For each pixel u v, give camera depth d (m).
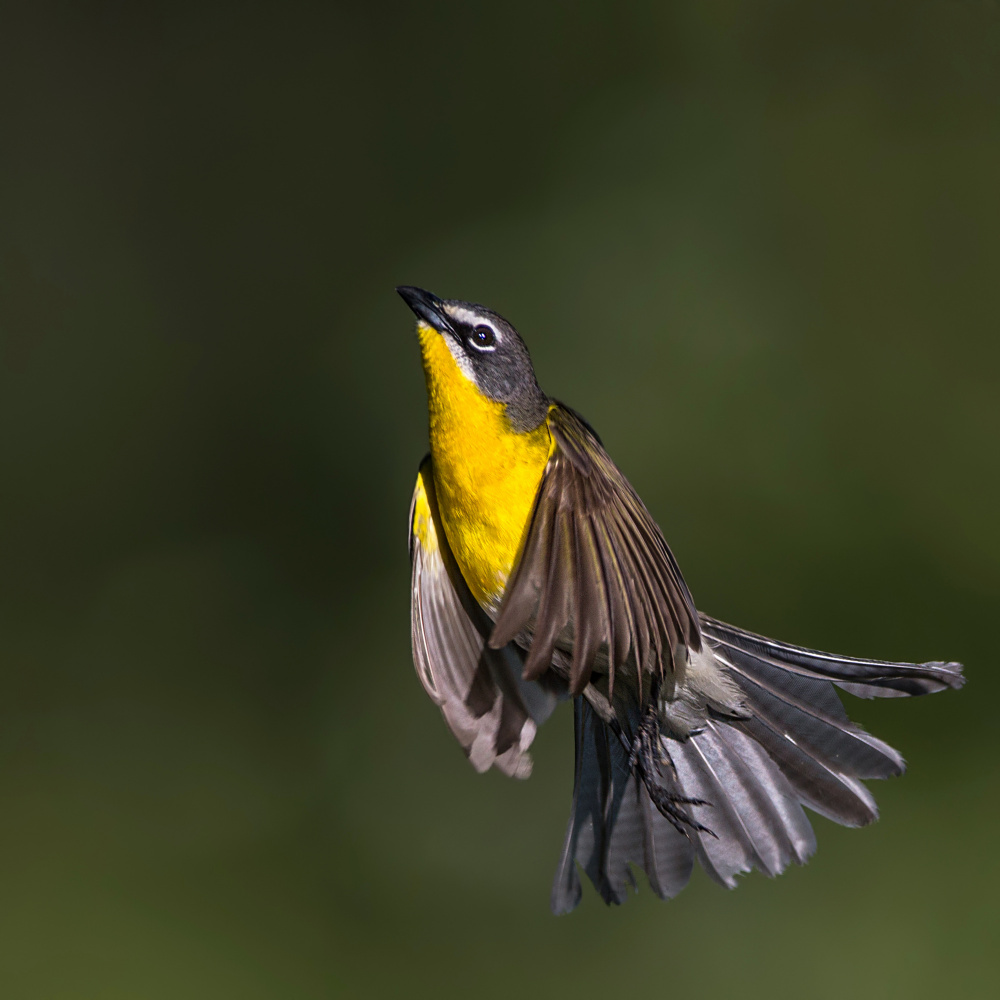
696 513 12.55
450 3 14.77
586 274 13.67
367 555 13.77
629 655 5.67
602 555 4.86
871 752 5.66
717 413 12.84
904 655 11.69
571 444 5.07
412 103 14.80
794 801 5.71
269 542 14.07
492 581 5.70
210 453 14.41
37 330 14.66
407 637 13.23
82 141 15.20
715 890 10.38
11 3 15.09
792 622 11.97
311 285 14.75
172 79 15.25
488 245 14.09
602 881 5.92
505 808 11.98
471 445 5.59
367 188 14.73
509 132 14.49
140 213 15.11
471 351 5.62
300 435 14.30
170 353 14.75
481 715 5.80
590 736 6.13
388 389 14.14
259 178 15.05
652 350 13.22
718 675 5.76
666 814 5.46
